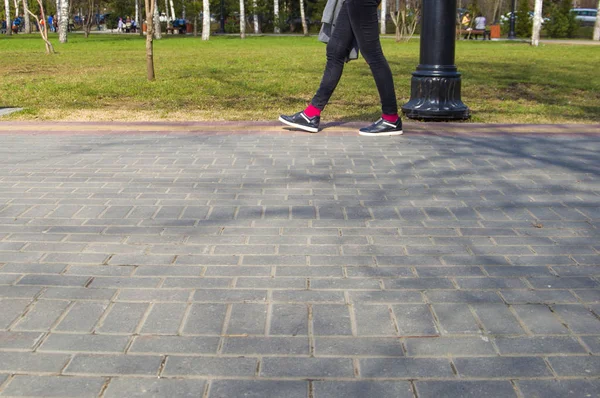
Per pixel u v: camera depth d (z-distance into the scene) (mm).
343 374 2570
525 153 6648
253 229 4242
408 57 21703
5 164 6137
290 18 62500
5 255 3799
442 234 4176
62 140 7340
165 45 32750
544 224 4395
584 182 5512
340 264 3662
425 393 2447
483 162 6223
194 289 3340
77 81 13656
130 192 5137
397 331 2910
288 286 3373
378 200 4922
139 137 7500
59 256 3785
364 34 7086
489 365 2639
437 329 2930
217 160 6258
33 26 66125
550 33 50812
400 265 3654
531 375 2568
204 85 12945
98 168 5957
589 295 3287
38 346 2779
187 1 59750
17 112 9375
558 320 3020
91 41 38188
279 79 14219
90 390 2461
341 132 7773
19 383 2506
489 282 3438
